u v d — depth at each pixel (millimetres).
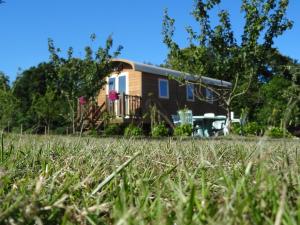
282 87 22062
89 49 22766
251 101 23922
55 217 1361
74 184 1917
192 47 17875
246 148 3760
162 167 2611
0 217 1203
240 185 1401
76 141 4391
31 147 3436
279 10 17375
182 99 26906
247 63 17469
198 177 2158
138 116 22750
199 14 17578
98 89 22766
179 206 1154
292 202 1406
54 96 21328
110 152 3035
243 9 17594
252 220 1080
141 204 1492
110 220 1401
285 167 1587
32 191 1694
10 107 13141
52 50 22562
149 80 24672
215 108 29703
